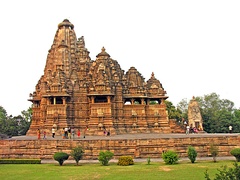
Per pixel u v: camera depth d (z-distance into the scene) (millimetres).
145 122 65875
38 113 68875
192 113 69312
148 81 73000
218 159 36562
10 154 39938
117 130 62562
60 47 70875
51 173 26469
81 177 23984
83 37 77688
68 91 64375
